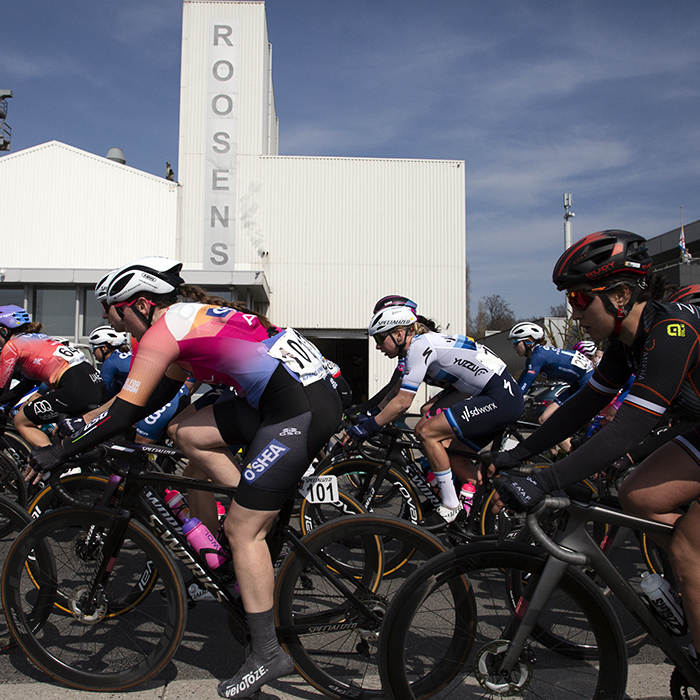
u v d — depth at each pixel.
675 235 24.41
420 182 17.23
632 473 1.63
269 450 1.72
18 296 14.35
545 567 1.52
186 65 16.66
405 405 3.00
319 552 1.87
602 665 1.55
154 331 1.75
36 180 16.03
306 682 1.90
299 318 16.98
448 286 17.20
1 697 1.79
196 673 1.97
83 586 1.92
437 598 1.62
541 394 6.73
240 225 16.75
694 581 1.48
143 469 1.89
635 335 1.49
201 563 1.85
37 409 3.83
